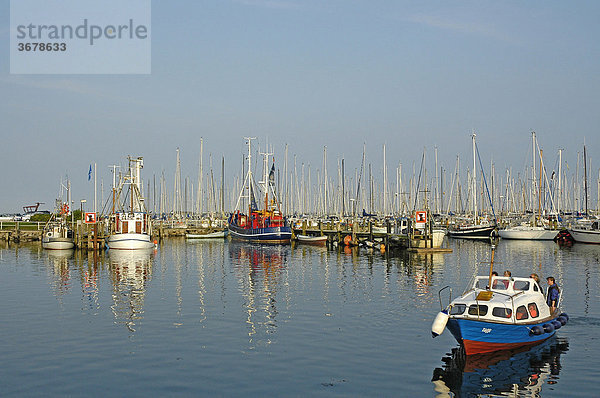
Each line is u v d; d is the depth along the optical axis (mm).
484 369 20391
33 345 23516
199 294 36719
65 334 25422
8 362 21141
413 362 21188
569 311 30375
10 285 41156
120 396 17719
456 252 70688
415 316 29156
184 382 18969
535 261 58719
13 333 25609
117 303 33375
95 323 27734
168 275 47312
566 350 22719
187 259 62906
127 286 40625
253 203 106500
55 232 80375
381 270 49969
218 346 23375
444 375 19703
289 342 23984
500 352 22344
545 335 23719
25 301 34125
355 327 26703
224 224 123000
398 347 23203
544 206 112938
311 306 32062
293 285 40656
